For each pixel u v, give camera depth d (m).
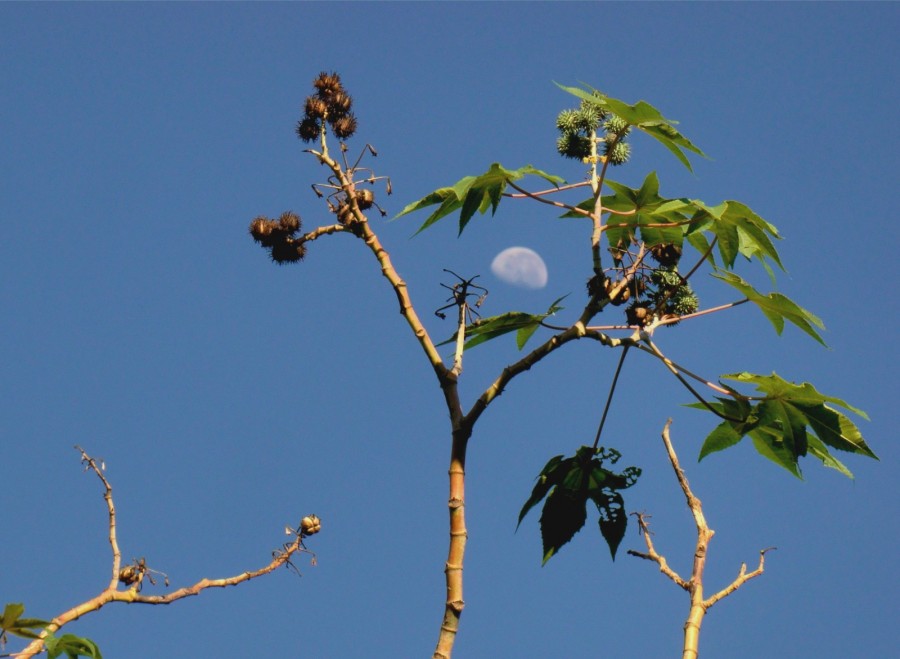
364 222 11.62
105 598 9.74
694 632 10.26
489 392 10.30
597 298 11.17
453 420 10.30
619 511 11.65
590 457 11.71
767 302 11.42
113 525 10.11
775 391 11.45
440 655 9.35
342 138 12.55
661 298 11.85
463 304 11.30
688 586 10.74
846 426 11.37
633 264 11.45
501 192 11.27
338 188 11.87
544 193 11.42
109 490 10.21
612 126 13.09
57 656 9.19
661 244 12.06
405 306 11.02
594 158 12.79
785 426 11.48
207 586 10.45
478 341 11.66
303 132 12.58
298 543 11.03
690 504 11.24
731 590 10.56
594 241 11.29
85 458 10.23
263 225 13.05
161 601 10.05
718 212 11.06
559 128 13.14
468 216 11.27
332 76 12.88
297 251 13.06
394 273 11.23
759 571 10.68
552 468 11.77
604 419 11.62
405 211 11.25
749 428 11.51
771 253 11.31
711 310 11.59
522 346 11.62
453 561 9.68
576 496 11.75
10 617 9.07
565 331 10.81
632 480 11.70
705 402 11.43
